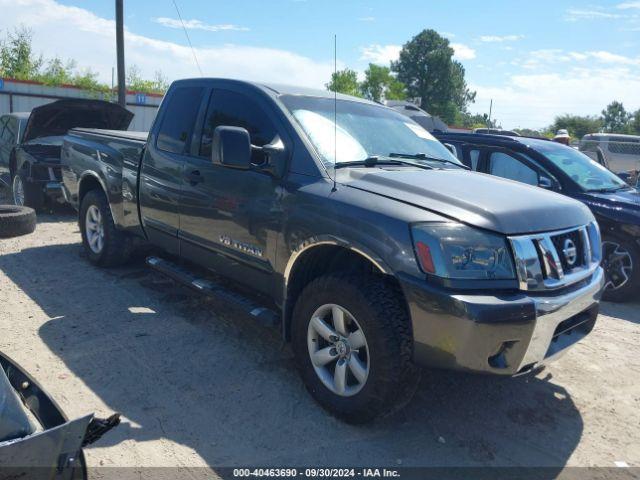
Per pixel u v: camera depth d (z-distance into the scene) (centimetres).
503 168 689
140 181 510
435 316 286
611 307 612
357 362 319
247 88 422
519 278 296
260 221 376
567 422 357
